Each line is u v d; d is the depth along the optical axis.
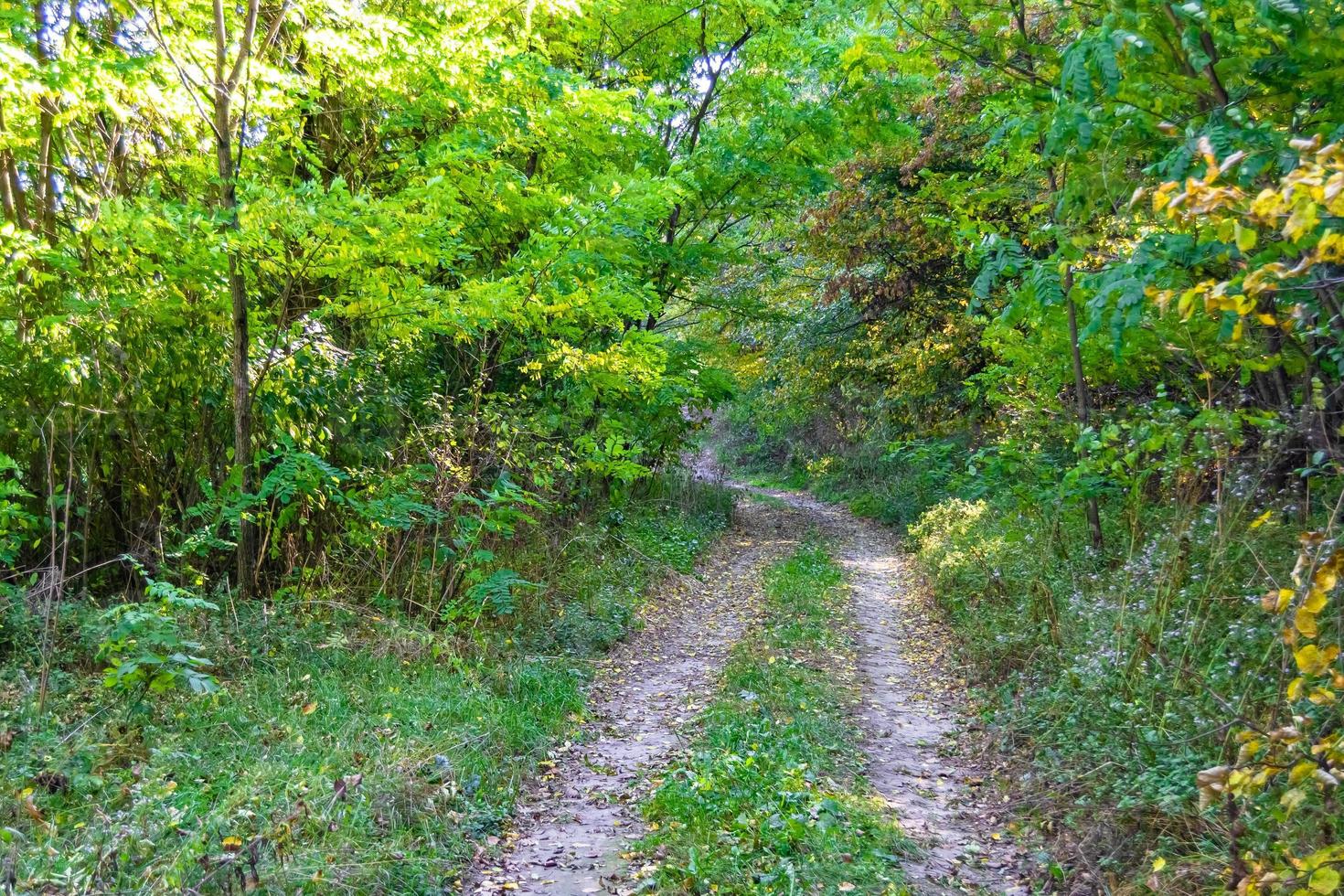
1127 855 4.31
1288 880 2.89
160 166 9.01
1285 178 2.59
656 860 4.59
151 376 7.17
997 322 8.22
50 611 5.96
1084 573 7.61
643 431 14.70
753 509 23.70
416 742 5.61
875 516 22.30
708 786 5.20
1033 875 4.52
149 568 7.16
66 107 7.58
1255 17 4.81
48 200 8.31
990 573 9.23
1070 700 5.87
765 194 14.35
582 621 9.19
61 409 6.61
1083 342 7.35
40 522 6.72
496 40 9.09
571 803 5.46
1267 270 2.82
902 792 5.79
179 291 7.39
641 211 9.34
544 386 11.20
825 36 12.51
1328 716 3.85
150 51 8.03
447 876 4.33
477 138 9.20
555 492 10.86
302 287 8.25
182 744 5.12
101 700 5.43
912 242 16.41
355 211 7.16
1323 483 5.41
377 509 7.70
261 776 4.74
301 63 8.77
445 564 8.74
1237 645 4.93
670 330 17.94
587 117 10.12
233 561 8.02
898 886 4.24
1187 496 6.45
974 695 7.56
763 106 13.97
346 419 8.24
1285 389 5.98
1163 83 5.42
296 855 3.97
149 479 7.37
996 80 7.58
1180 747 4.62
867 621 11.11
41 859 3.69
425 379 9.74
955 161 15.20
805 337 20.78
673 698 7.78
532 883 4.39
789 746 6.02
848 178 17.05
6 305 6.99
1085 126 5.25
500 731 6.09
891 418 22.92
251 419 7.39
